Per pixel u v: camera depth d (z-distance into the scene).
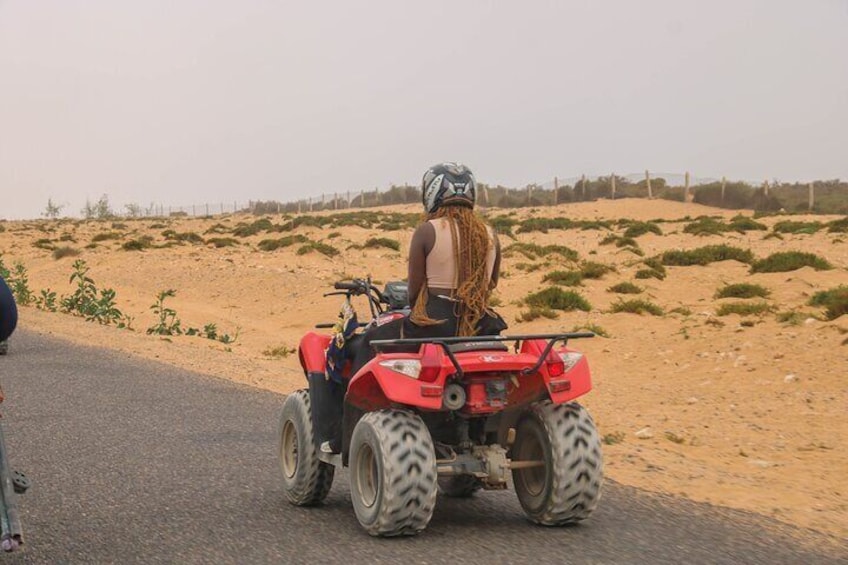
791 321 16.52
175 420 10.10
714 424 10.73
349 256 38.47
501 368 5.53
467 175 6.05
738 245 36.44
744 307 18.78
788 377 12.66
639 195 77.25
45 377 13.17
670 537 5.79
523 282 27.09
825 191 74.06
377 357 5.63
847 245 34.22
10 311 4.58
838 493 7.48
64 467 7.83
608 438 9.59
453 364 5.43
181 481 7.38
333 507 6.66
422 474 5.54
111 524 6.12
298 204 106.69
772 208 65.19
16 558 5.38
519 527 6.00
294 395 6.81
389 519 5.55
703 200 68.88
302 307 26.50
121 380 13.04
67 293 30.45
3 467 4.44
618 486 7.30
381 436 5.56
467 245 5.88
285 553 5.45
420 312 5.86
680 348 15.53
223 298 29.00
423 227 5.88
